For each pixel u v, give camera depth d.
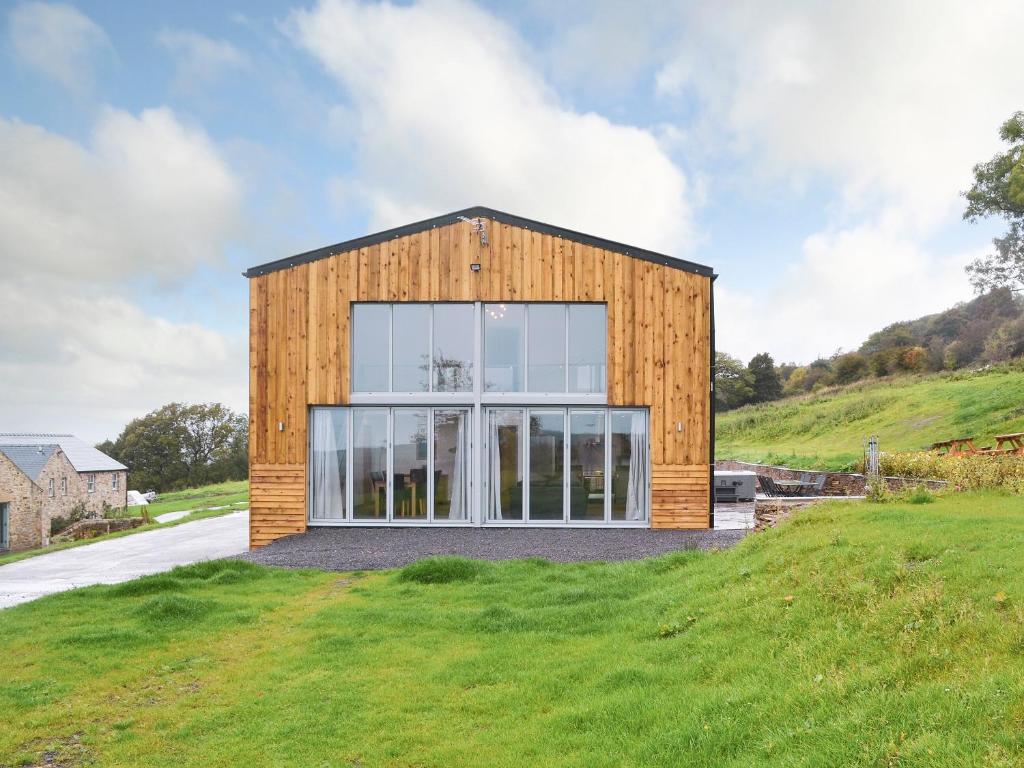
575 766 3.59
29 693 5.18
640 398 13.62
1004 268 32.59
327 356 13.89
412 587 8.35
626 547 11.07
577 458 13.82
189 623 6.97
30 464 37.75
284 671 5.52
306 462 13.77
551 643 5.92
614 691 4.55
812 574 5.43
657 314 13.70
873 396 36.94
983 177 31.12
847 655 4.04
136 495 52.66
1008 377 32.09
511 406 13.92
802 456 25.14
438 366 14.04
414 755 4.00
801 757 3.06
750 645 4.69
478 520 13.76
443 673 5.28
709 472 13.40
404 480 13.91
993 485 9.10
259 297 13.96
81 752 4.23
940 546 5.18
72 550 14.52
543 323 14.03
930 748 2.76
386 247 14.01
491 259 13.94
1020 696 2.93
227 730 4.48
